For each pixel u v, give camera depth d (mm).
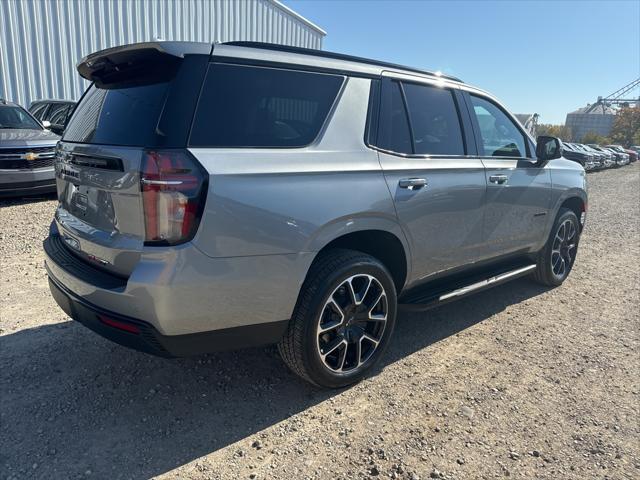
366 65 3211
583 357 3734
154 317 2359
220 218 2391
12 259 5289
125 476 2332
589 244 7789
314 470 2422
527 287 5375
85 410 2811
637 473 2490
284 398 3021
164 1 14516
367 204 2951
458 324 4281
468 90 4004
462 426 2812
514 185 4223
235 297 2516
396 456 2541
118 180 2426
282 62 2768
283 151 2670
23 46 12242
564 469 2500
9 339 3566
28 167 7695
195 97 2428
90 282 2529
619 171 31266
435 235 3508
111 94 2855
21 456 2422
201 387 3100
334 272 2848
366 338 3170
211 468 2408
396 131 3287
